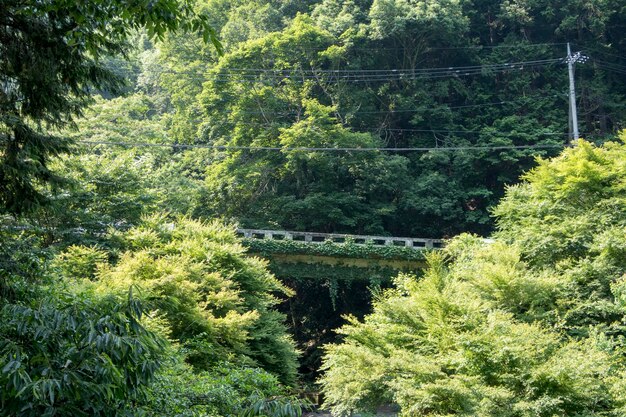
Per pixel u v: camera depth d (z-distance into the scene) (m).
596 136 46.97
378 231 42.94
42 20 10.07
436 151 44.88
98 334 6.14
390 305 20.67
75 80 10.84
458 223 45.19
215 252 24.38
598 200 24.81
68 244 22.88
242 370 16.22
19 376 5.48
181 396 9.95
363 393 17.98
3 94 10.79
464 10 51.94
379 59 47.94
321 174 42.28
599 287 21.64
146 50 59.53
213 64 47.66
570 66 36.34
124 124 40.25
